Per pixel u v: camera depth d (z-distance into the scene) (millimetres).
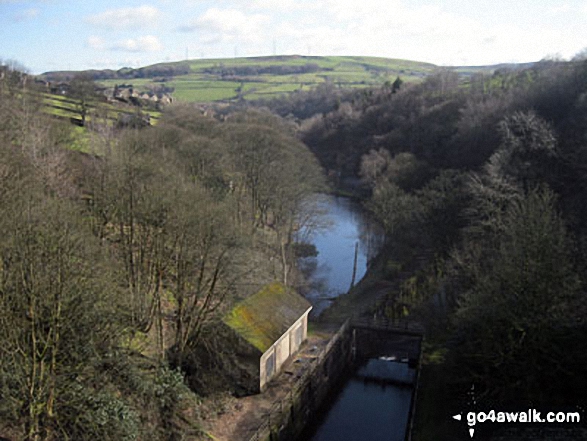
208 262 35469
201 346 34781
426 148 88812
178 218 32812
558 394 29484
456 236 53031
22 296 22562
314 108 171500
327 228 72062
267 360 35562
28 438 22000
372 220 77375
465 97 98438
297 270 60469
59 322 22734
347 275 64375
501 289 29906
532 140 53375
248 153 62500
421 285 53469
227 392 34344
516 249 30188
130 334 31109
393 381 44781
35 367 22156
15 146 41406
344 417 39281
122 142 55812
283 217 59094
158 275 33625
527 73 102000
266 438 30094
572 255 34250
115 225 40000
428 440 29750
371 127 117375
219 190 53594
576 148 52375
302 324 41875
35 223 23828
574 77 67125
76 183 48969
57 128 59656
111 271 28656
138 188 36281
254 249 49469
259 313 37469
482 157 68750
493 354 29438
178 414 30359
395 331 45688
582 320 29203
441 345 41438
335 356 43594
